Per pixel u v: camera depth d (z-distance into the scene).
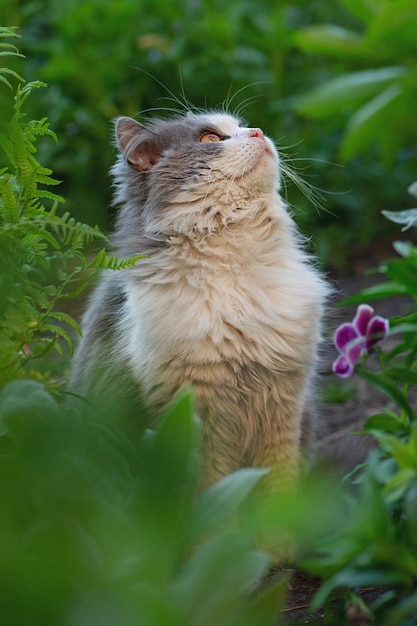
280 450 5.33
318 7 13.00
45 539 2.73
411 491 3.42
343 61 12.02
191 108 8.48
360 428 6.49
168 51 10.87
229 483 3.13
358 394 7.29
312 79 11.90
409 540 3.56
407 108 9.84
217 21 11.12
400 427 4.15
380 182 11.46
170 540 2.95
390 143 10.41
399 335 8.13
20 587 2.57
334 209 11.08
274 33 11.55
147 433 3.33
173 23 11.34
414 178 11.71
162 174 5.34
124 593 2.65
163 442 3.06
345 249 10.62
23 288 4.16
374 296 4.92
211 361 4.93
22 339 4.17
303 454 5.84
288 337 5.13
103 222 10.02
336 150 11.23
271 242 5.34
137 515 2.96
